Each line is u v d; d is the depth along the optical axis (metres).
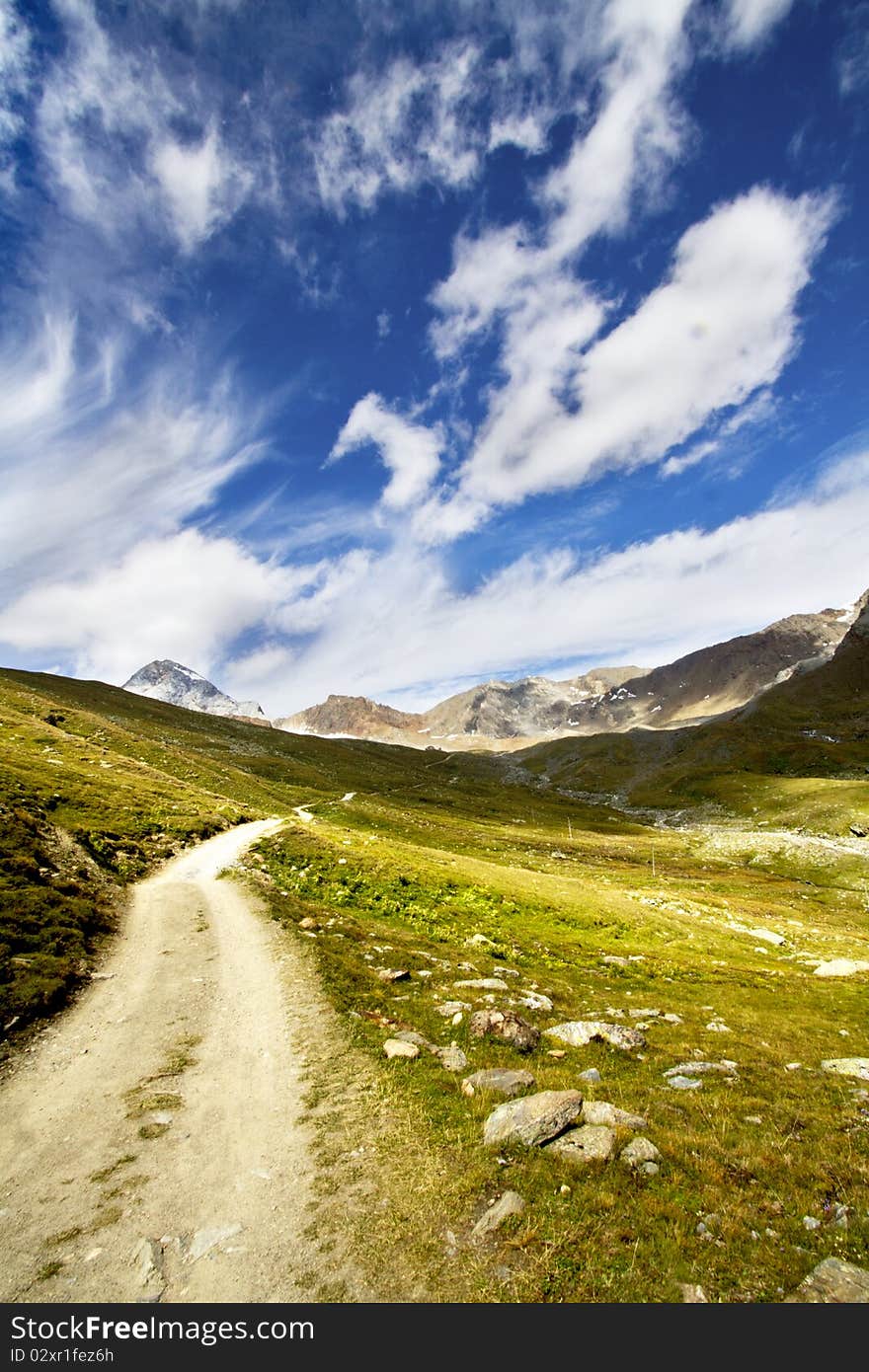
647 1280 7.51
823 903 94.75
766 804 194.12
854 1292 7.12
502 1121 11.10
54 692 194.38
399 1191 9.46
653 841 164.88
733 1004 27.08
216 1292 7.64
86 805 47.31
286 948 24.31
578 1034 17.53
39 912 23.27
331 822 101.25
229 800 87.94
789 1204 9.16
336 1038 15.85
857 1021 25.28
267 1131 11.46
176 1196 9.57
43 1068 14.35
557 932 38.44
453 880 43.88
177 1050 15.24
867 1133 11.85
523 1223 8.52
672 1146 10.74
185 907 30.75
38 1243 8.60
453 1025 17.33
